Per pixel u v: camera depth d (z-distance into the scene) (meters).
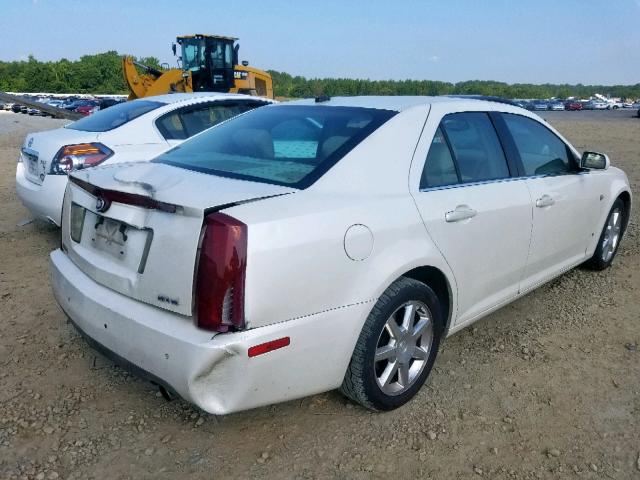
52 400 3.06
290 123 3.32
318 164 2.83
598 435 2.88
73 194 3.02
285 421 2.93
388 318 2.80
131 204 2.54
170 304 2.38
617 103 79.62
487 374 3.44
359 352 2.72
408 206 2.90
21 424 2.85
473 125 3.55
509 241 3.58
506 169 3.70
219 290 2.27
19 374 3.31
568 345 3.83
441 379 3.37
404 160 3.02
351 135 3.00
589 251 4.82
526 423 2.96
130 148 5.94
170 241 2.37
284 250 2.38
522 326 4.12
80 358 3.51
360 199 2.75
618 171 5.18
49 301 4.37
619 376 3.44
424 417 2.99
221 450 2.71
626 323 4.18
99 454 2.66
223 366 2.29
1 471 2.53
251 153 3.13
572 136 20.78
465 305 3.39
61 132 6.10
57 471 2.54
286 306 2.40
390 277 2.74
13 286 4.68
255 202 2.44
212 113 6.93
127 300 2.57
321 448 2.74
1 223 6.72
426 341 3.10
